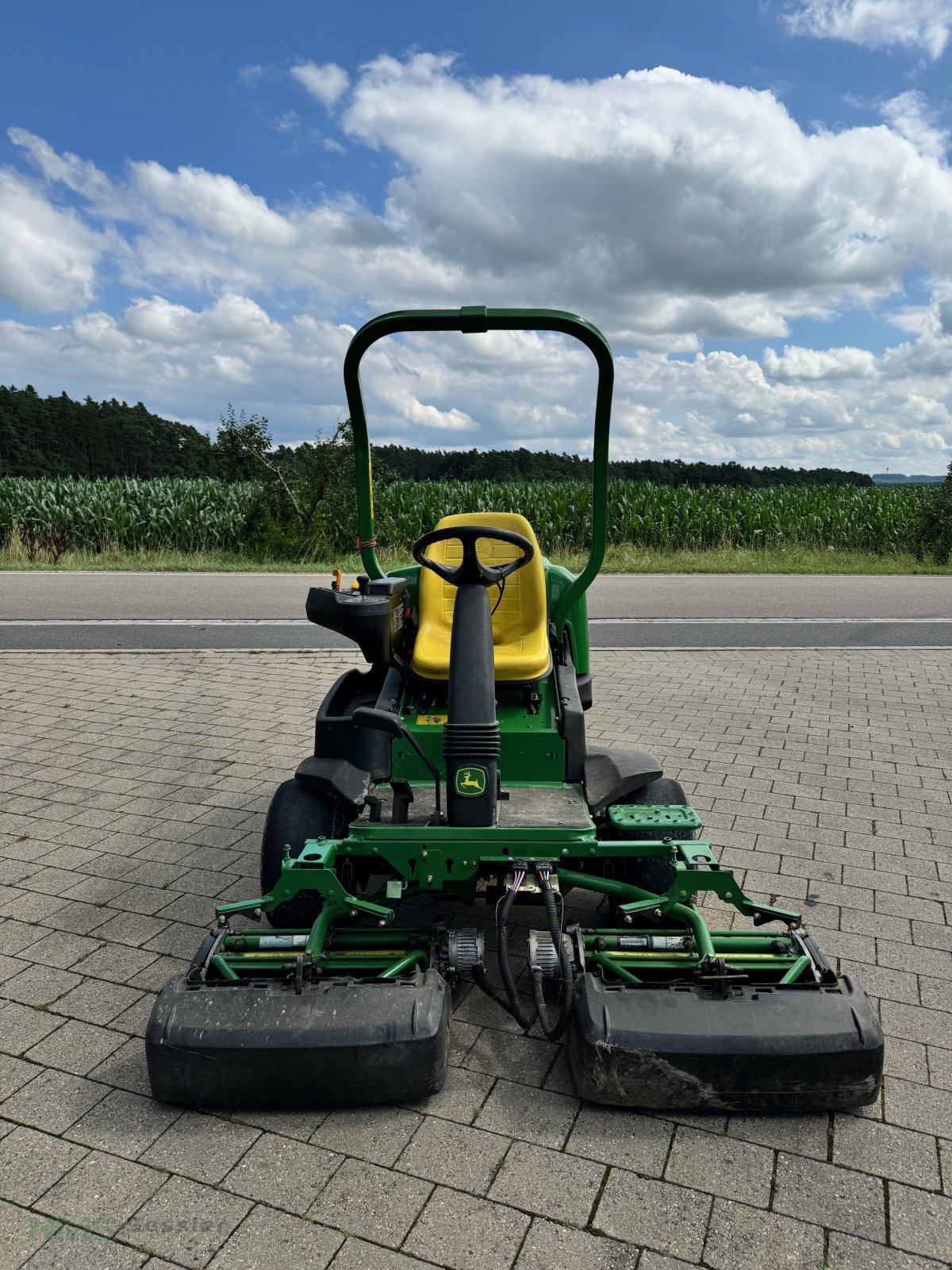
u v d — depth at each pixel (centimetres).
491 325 351
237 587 1371
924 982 347
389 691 369
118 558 1759
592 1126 265
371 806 324
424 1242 225
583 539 2042
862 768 593
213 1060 259
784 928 383
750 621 1141
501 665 352
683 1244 226
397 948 304
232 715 708
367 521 394
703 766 593
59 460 11862
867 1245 226
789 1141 261
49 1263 219
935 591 1436
